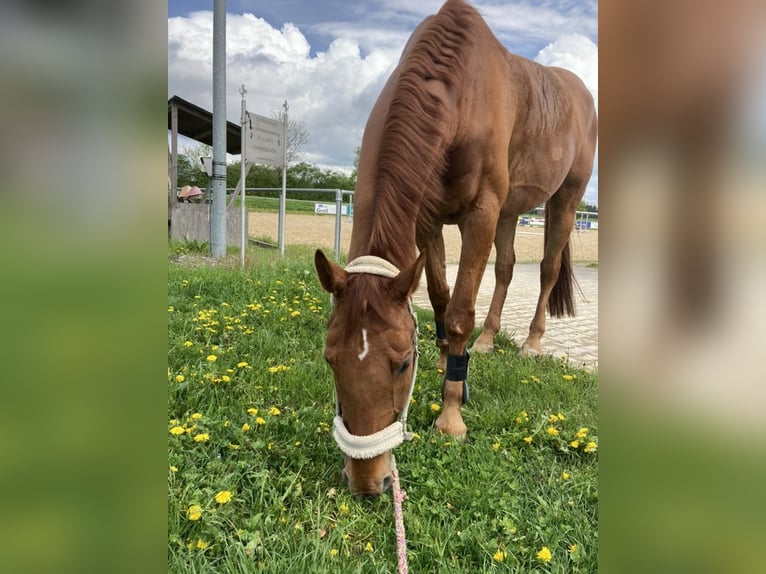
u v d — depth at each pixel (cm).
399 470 211
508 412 273
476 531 175
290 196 2509
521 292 800
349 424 161
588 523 182
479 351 409
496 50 278
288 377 286
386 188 191
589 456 238
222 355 313
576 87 415
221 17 669
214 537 160
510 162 316
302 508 185
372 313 159
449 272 898
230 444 207
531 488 208
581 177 434
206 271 546
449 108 221
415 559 162
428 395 294
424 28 265
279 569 150
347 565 157
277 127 705
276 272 589
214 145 686
